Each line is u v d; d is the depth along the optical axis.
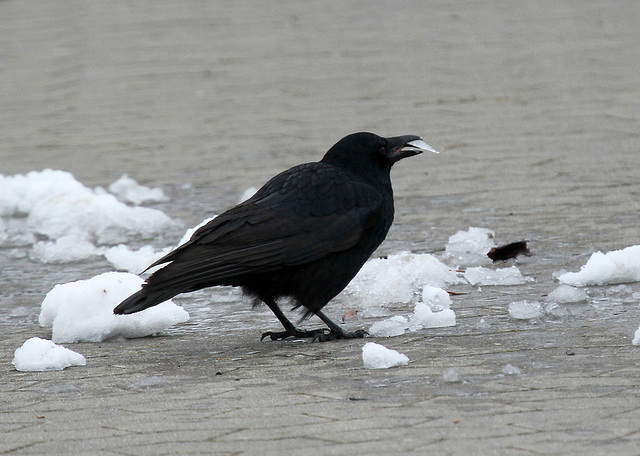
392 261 11.16
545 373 7.49
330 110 22.75
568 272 11.02
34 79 29.56
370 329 9.43
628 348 8.09
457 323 9.43
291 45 32.22
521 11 37.00
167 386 7.81
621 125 19.34
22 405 7.48
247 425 6.62
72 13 42.81
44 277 12.67
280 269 9.16
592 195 14.59
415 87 24.86
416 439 6.16
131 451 6.25
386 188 9.80
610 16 34.91
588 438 6.03
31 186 16.69
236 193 16.42
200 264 8.88
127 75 29.11
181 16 40.19
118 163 19.23
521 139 18.80
